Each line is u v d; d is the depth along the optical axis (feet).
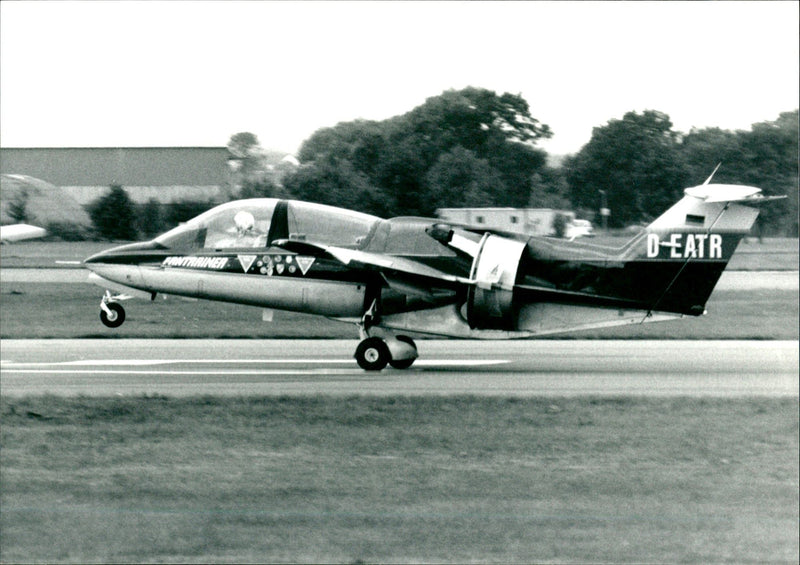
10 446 113.60
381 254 183.73
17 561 78.79
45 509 90.94
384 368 188.65
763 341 254.47
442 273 181.16
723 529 88.17
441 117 493.77
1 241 391.04
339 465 106.22
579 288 181.78
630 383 167.32
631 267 180.75
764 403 142.72
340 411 134.00
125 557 80.18
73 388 158.20
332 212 191.62
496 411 135.44
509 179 481.87
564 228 424.46
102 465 105.81
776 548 84.12
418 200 423.64
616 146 495.00
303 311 188.44
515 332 183.62
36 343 232.73
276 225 190.49
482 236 183.73
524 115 509.76
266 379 170.09
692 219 180.96
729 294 369.09
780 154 515.91
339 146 463.42
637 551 82.79
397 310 185.06
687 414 134.51
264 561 79.82
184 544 82.07
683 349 230.68
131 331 257.14
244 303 190.39
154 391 155.02
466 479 101.50
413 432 122.01
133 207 409.69
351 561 79.77
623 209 490.90
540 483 100.58
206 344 233.76
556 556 81.82
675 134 508.94
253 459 108.78
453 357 211.82
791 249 514.68
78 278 335.47
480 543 83.76
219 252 190.39
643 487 99.19
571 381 169.68
